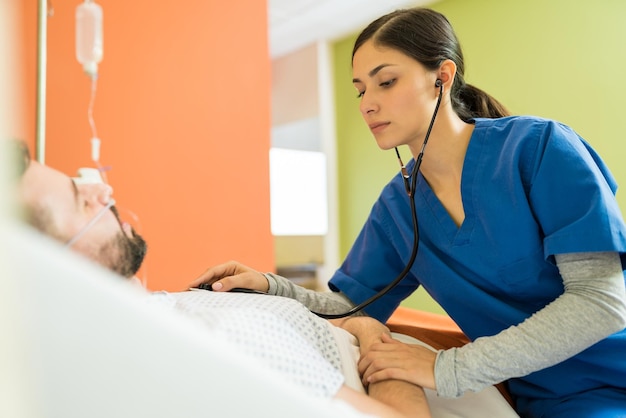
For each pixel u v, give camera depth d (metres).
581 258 0.81
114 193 2.04
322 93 4.46
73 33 1.94
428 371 0.75
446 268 1.03
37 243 0.28
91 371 0.29
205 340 0.33
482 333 1.04
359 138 4.35
